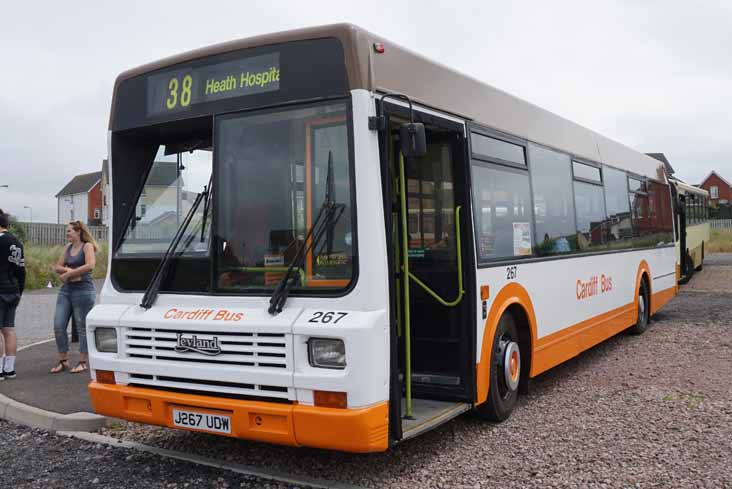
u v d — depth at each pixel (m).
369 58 5.16
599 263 9.98
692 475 5.23
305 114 5.23
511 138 7.48
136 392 5.48
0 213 8.88
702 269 27.73
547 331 7.95
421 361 6.55
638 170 12.88
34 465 5.90
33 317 15.96
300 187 5.21
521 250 7.42
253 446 6.28
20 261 8.93
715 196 101.38
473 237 6.30
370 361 4.74
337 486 5.17
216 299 5.37
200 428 5.19
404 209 5.54
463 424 6.81
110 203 6.18
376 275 4.90
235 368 5.05
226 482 5.36
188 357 5.28
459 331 6.32
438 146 6.51
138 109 6.11
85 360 9.34
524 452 5.90
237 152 5.46
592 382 8.57
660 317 14.35
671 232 15.04
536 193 8.01
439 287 6.45
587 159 10.00
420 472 5.47
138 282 5.90
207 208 5.63
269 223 5.29
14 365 9.45
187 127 5.86
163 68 5.98
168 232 5.83
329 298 4.95
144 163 6.10
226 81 5.60
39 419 7.09
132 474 5.62
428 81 5.98
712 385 8.03
